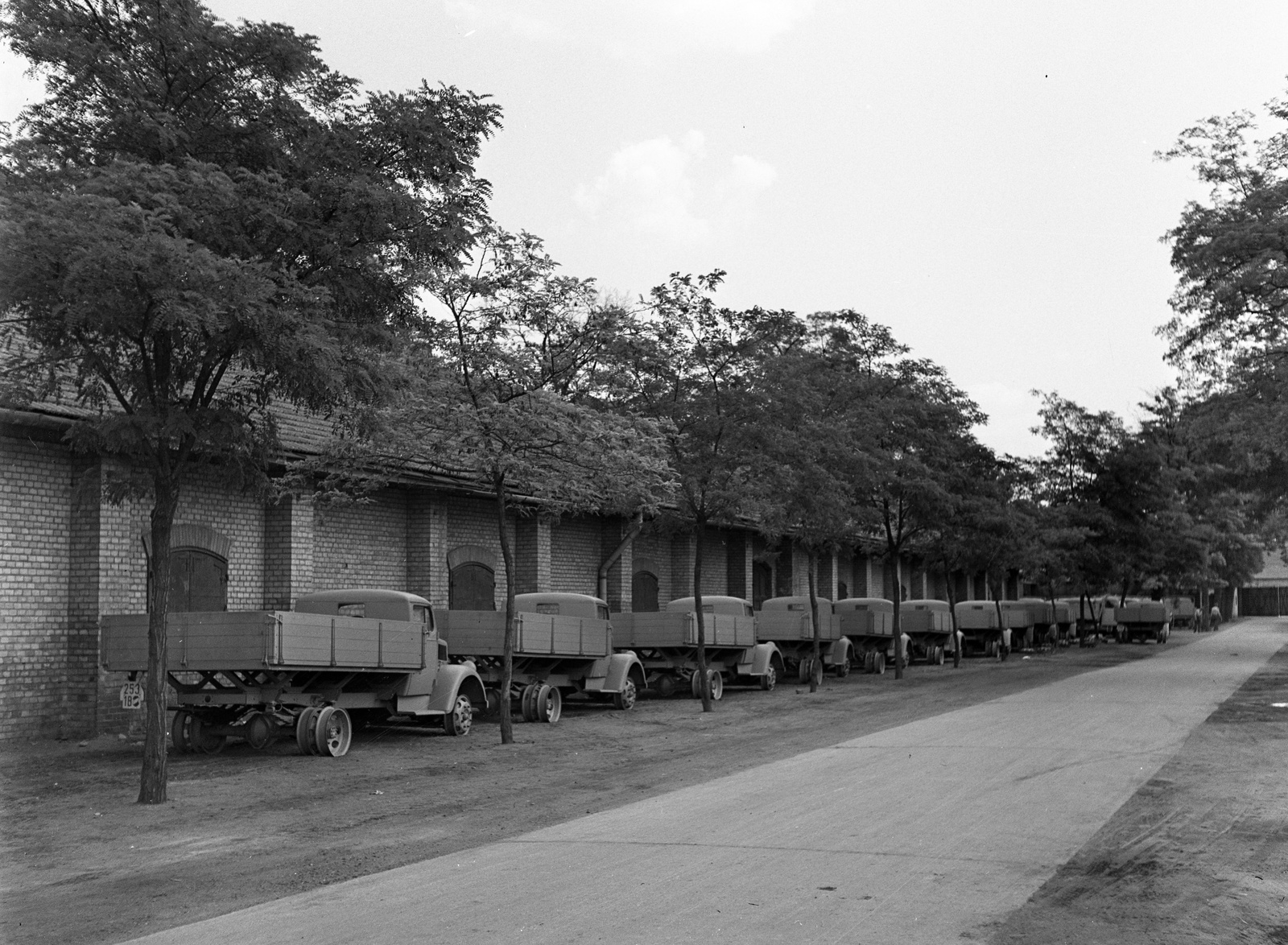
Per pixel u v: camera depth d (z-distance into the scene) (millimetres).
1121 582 52406
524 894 7785
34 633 17266
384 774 14352
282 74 12195
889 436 32938
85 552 17797
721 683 26734
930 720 19578
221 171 11133
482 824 10812
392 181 12672
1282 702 21984
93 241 9773
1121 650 49500
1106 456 49656
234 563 20609
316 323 11250
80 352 11500
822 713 22297
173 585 19312
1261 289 25375
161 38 11602
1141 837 9477
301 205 11734
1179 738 16234
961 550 38625
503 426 17172
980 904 7379
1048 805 10977
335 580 23047
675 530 25984
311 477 19719
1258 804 10984
